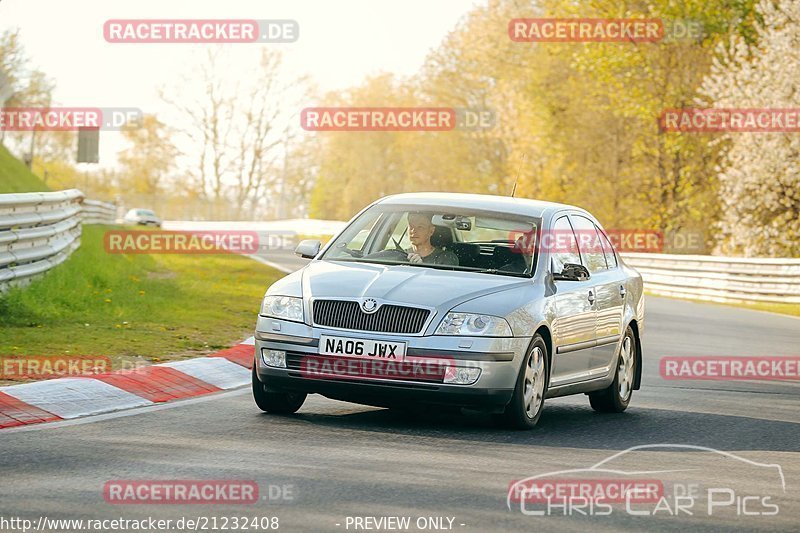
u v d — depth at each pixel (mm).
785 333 33375
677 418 17547
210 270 45156
